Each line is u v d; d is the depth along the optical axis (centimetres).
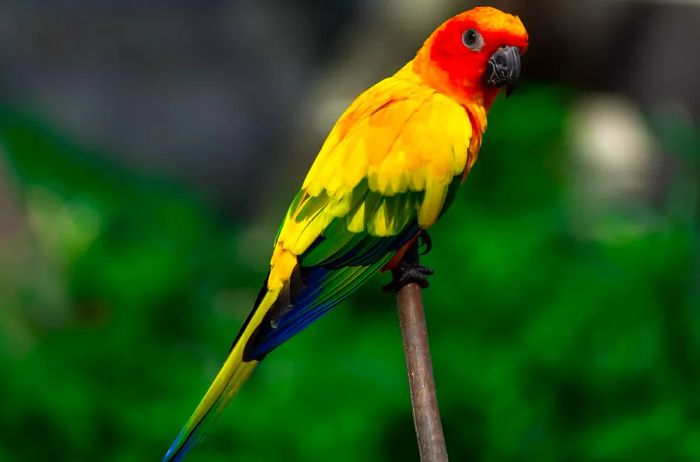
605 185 1641
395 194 589
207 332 1238
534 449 966
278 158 2162
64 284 1249
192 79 2244
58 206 1709
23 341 1188
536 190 1336
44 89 2178
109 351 1099
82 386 1058
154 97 2216
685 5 1966
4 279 1238
